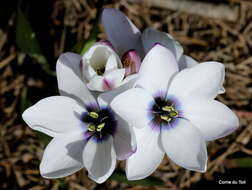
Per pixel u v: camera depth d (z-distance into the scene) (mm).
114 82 100
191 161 107
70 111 109
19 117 167
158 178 159
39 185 164
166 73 108
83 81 107
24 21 150
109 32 122
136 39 123
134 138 99
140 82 108
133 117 107
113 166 101
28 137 167
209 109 112
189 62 118
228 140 174
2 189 164
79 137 111
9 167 166
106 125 110
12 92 173
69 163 110
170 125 113
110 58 98
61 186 161
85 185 164
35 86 172
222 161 172
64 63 109
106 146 108
